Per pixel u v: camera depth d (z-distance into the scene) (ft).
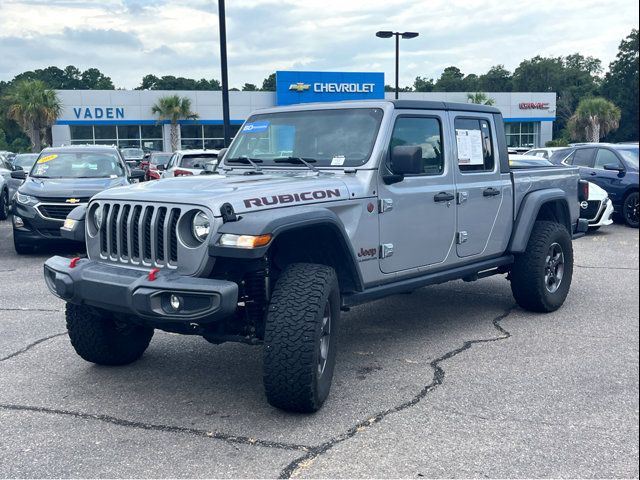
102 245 15.35
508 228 21.57
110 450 12.90
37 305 24.73
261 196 14.29
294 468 12.12
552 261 22.75
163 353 18.92
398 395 15.52
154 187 15.33
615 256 34.86
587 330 20.74
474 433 13.44
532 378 16.49
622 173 46.68
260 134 19.13
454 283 28.02
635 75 198.29
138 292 13.48
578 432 13.44
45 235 35.19
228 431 13.70
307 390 13.75
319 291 13.93
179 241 13.87
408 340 19.89
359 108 17.84
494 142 21.08
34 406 15.08
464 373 16.92
